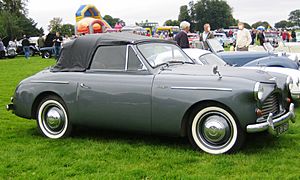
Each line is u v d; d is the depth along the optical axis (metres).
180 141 5.50
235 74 4.91
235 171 4.29
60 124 5.80
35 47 31.78
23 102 5.96
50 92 5.77
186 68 5.32
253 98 4.58
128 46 5.38
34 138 5.89
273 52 10.85
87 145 5.44
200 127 4.95
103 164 4.62
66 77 5.66
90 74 5.52
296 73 7.60
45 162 4.73
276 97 5.21
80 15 41.94
